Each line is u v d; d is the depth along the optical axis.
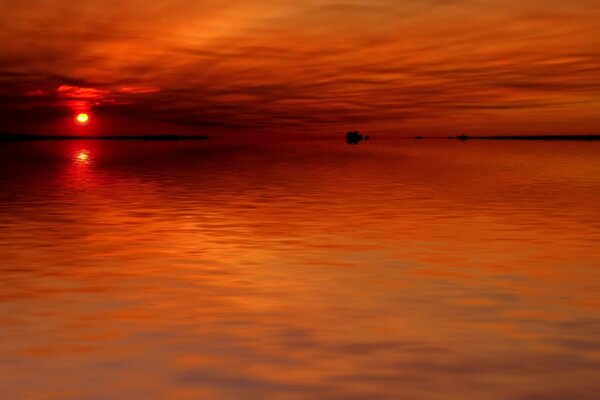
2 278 8.93
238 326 6.80
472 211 15.61
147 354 5.98
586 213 15.10
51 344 6.25
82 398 5.04
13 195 19.72
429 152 61.69
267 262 9.88
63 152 59.66
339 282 8.63
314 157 49.00
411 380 5.39
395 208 16.30
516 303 7.59
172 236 12.24
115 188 22.19
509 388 5.22
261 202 17.83
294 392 5.17
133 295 8.03
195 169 33.34
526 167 34.66
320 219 14.38
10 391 5.18
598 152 60.81
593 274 8.96
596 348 6.08
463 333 6.54
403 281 8.66
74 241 11.73
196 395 5.11
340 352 6.03
